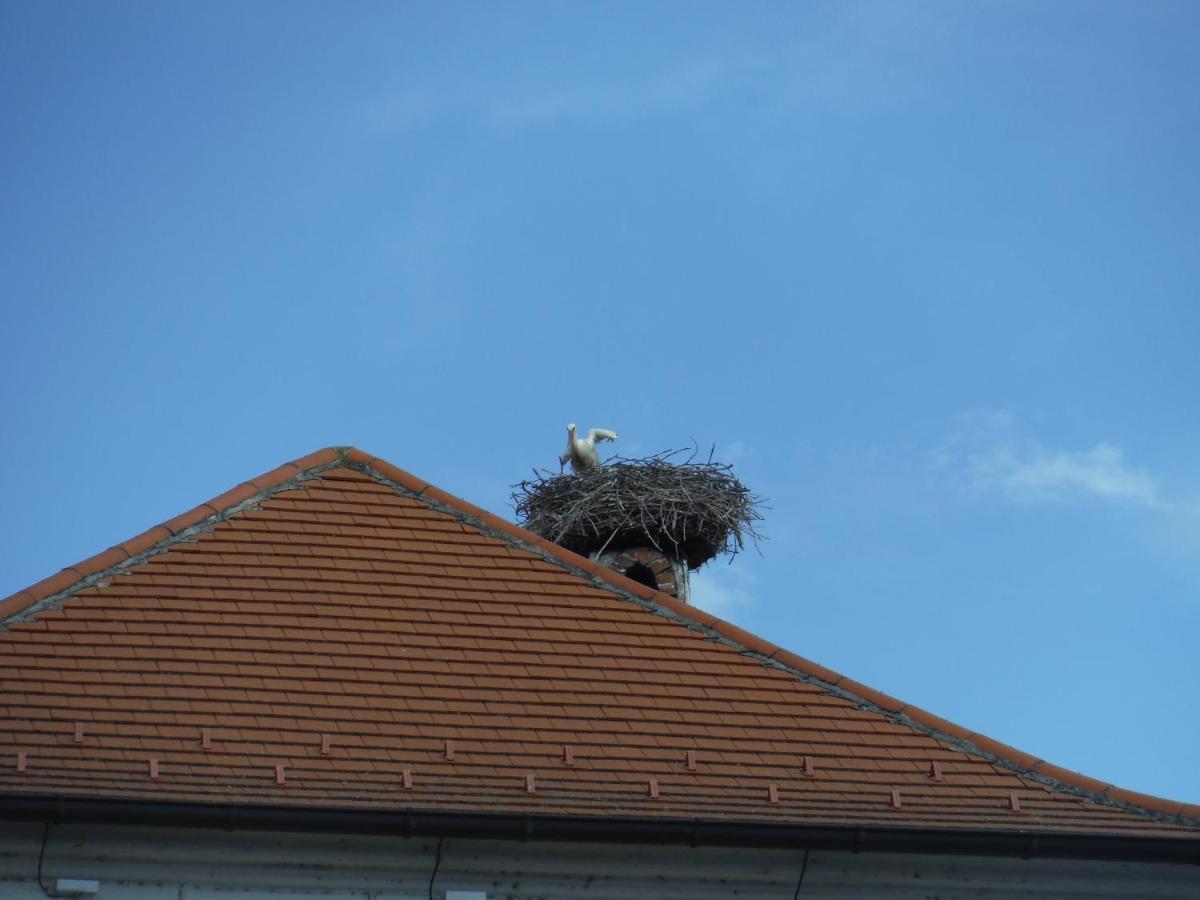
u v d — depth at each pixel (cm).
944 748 1638
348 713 1571
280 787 1483
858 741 1633
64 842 1433
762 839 1501
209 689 1571
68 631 1603
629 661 1683
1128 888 1559
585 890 1502
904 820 1547
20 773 1448
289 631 1647
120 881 1441
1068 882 1558
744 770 1583
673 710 1636
